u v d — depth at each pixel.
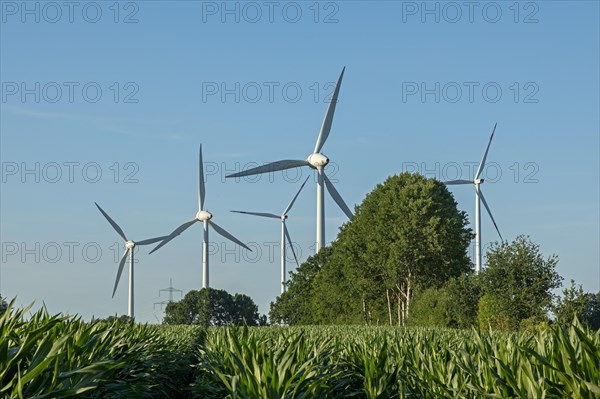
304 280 158.88
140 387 18.05
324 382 15.56
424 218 103.19
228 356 18.17
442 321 78.50
